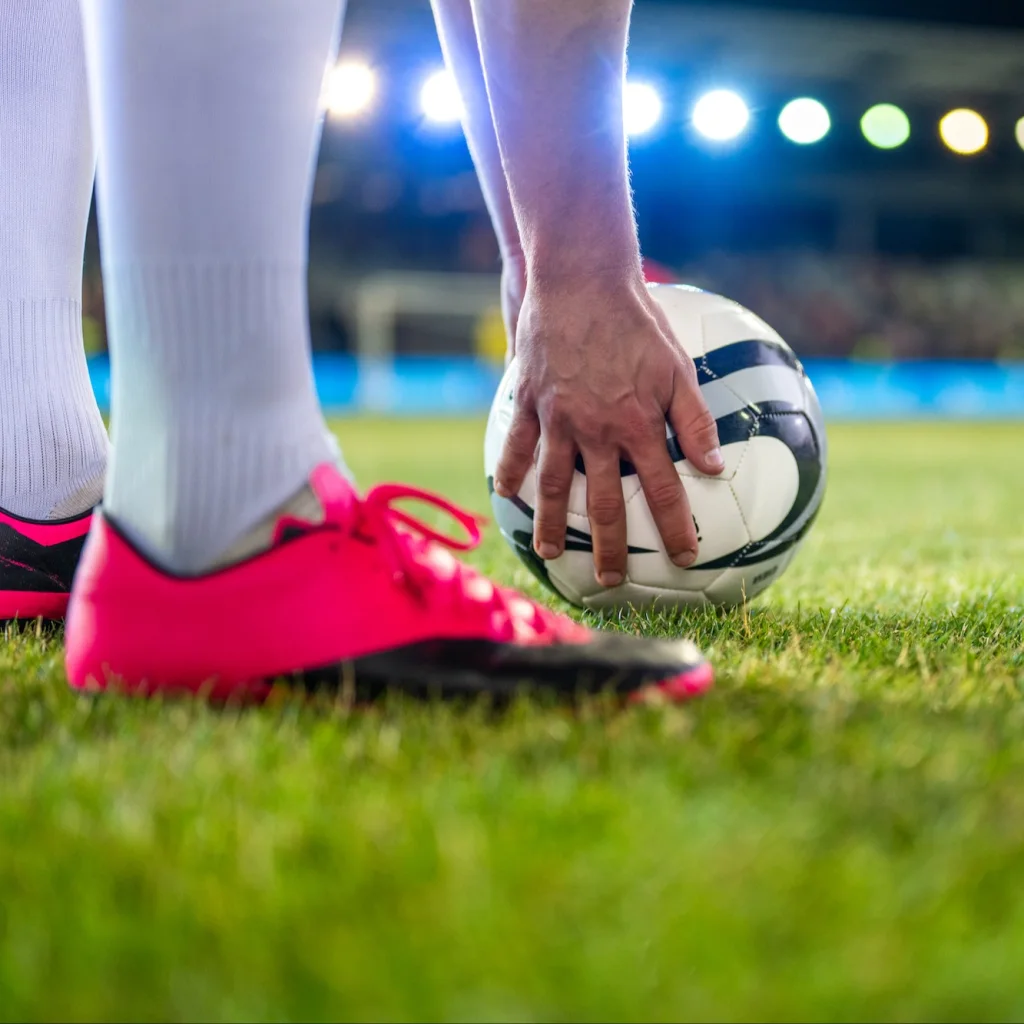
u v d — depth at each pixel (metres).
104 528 1.10
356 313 22.44
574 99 1.28
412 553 1.11
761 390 1.64
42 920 0.65
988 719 1.03
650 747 0.91
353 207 23.28
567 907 0.64
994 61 21.98
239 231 1.03
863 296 24.17
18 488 1.55
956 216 26.02
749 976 0.58
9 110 1.52
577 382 1.42
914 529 3.76
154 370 1.06
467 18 1.66
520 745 0.92
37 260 1.56
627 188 1.38
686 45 21.11
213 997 0.57
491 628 1.09
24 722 1.04
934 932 0.62
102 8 1.01
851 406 21.16
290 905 0.65
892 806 0.80
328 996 0.57
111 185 1.04
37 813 0.80
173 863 0.71
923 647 1.41
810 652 1.36
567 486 1.50
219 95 1.00
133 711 1.05
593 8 1.25
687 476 1.56
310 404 1.11
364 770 0.88
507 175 1.37
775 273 24.41
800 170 24.28
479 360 21.64
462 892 0.66
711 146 22.91
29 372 1.56
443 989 0.57
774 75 22.47
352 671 1.06
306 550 1.07
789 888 0.66
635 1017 0.55
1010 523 3.95
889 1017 0.56
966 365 23.72
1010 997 0.57
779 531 1.66
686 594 1.65
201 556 1.08
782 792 0.82
